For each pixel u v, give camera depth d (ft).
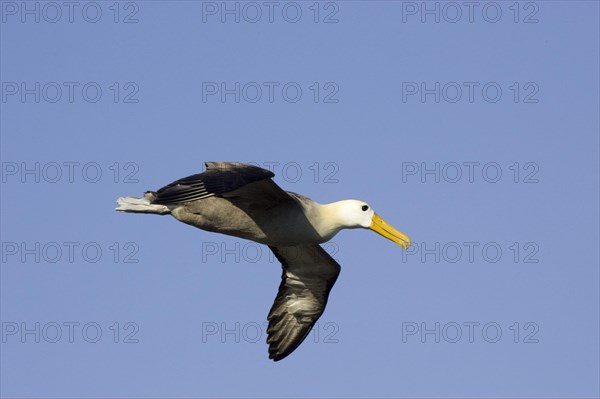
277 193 57.77
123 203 58.34
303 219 59.41
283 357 67.15
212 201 57.77
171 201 52.37
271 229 58.95
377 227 61.98
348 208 61.52
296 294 67.36
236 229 58.59
